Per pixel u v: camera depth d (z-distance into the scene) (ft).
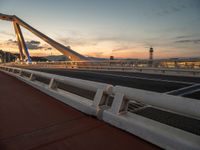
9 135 9.19
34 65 209.56
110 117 10.23
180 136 7.06
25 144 8.27
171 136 7.15
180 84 35.17
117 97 10.44
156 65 72.02
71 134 9.23
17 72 42.55
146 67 74.43
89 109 11.98
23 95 19.83
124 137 8.74
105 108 11.34
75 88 24.29
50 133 9.40
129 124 9.02
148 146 7.84
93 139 8.64
